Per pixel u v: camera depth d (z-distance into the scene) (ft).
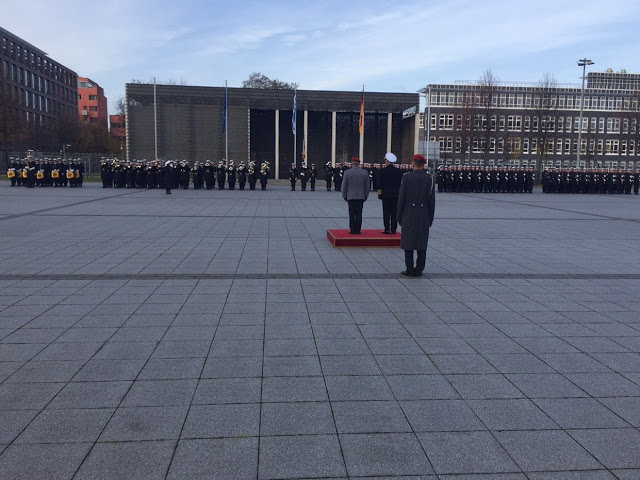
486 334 18.95
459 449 11.42
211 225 48.01
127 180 104.32
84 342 17.53
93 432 11.89
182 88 163.94
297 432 12.01
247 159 169.68
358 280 27.02
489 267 30.94
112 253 33.55
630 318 21.02
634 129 220.84
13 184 106.83
